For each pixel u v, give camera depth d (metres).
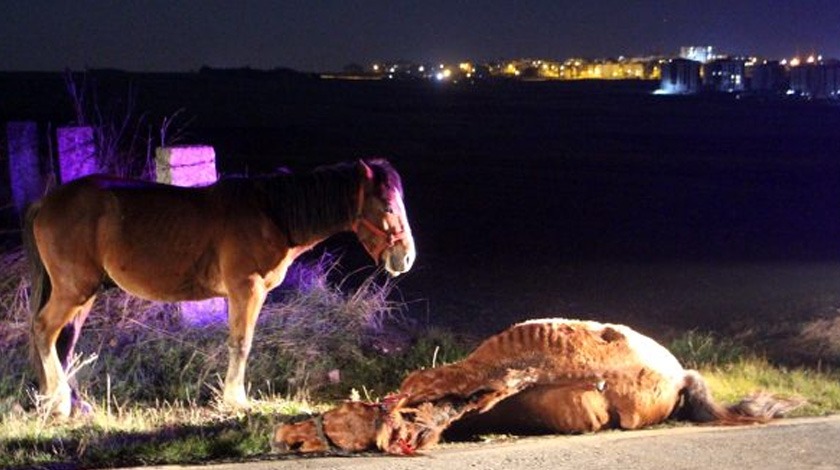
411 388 6.68
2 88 41.53
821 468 6.00
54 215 7.73
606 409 6.79
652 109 42.81
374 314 11.04
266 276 7.91
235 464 6.05
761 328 11.73
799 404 7.73
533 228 18.25
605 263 15.38
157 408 8.23
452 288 13.51
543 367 6.75
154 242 7.76
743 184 23.69
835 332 11.36
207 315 9.92
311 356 9.73
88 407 7.89
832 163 27.14
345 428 6.39
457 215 19.36
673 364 7.12
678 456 6.19
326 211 7.82
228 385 8.03
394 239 7.70
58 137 12.10
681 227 18.61
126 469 6.03
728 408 7.38
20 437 6.89
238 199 7.86
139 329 9.64
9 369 8.86
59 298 7.77
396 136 31.27
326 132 31.25
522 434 6.82
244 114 35.88
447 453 6.25
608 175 24.81
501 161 26.91
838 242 17.36
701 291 13.58
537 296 13.15
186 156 10.06
